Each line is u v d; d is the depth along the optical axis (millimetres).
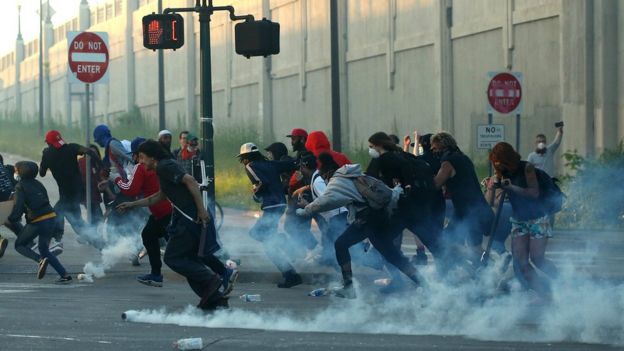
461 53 32500
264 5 47438
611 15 25547
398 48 36094
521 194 11523
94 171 19094
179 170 11375
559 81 27578
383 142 12938
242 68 50500
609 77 25594
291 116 45250
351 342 9406
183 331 10164
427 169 12625
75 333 9984
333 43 25656
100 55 18906
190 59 56031
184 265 11477
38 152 57188
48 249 14750
